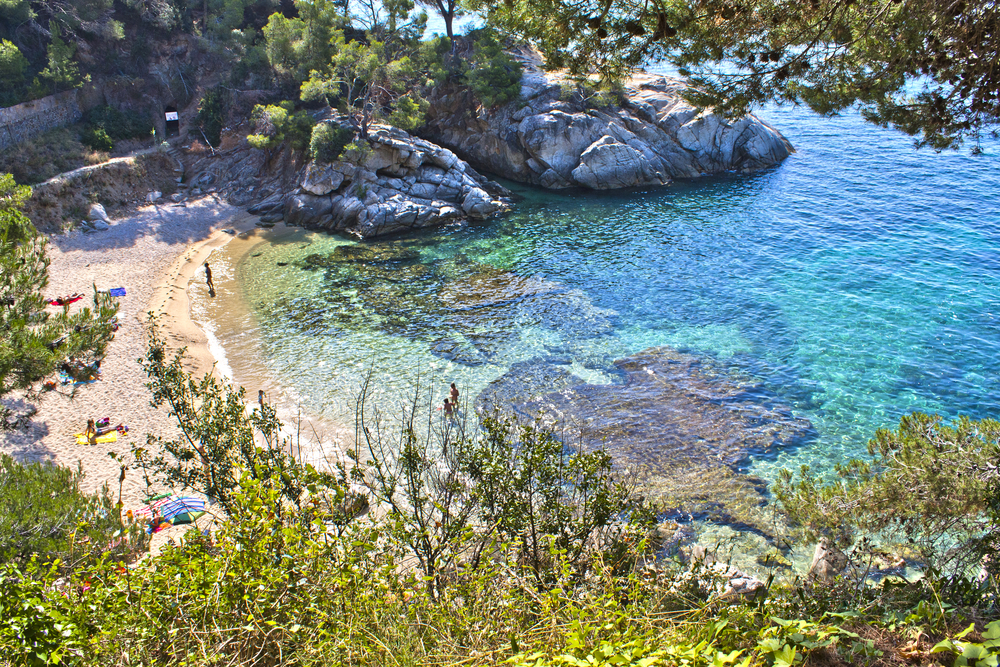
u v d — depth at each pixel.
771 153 72.06
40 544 14.52
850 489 14.88
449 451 26.03
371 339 39.88
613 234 55.69
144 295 45.19
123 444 29.75
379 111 64.31
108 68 69.56
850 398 32.03
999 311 39.00
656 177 68.88
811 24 13.48
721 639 5.38
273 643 6.67
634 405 32.16
